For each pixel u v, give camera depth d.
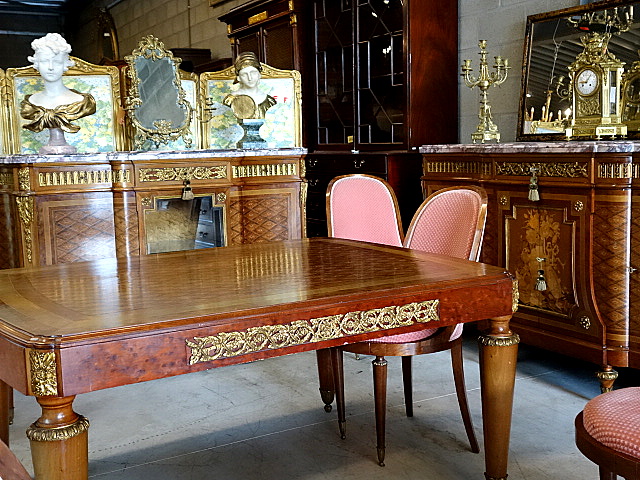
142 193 3.65
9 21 12.25
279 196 4.07
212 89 4.18
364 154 4.80
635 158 2.77
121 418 2.90
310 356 3.71
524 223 3.25
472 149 3.46
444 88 4.67
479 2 4.54
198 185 3.79
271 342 1.64
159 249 3.74
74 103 3.66
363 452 2.53
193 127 4.16
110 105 3.96
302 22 5.57
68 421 1.47
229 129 4.24
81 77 3.90
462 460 2.44
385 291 1.82
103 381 1.46
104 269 2.26
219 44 7.75
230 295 1.80
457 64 4.73
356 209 2.99
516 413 2.83
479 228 2.46
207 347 1.57
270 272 2.13
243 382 3.31
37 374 1.42
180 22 8.70
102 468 2.45
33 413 2.97
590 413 1.64
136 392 3.21
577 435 1.64
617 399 1.67
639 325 2.84
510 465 2.38
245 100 3.97
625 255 2.84
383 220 2.98
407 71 4.54
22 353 1.43
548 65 3.85
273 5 5.80
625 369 3.39
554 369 3.38
